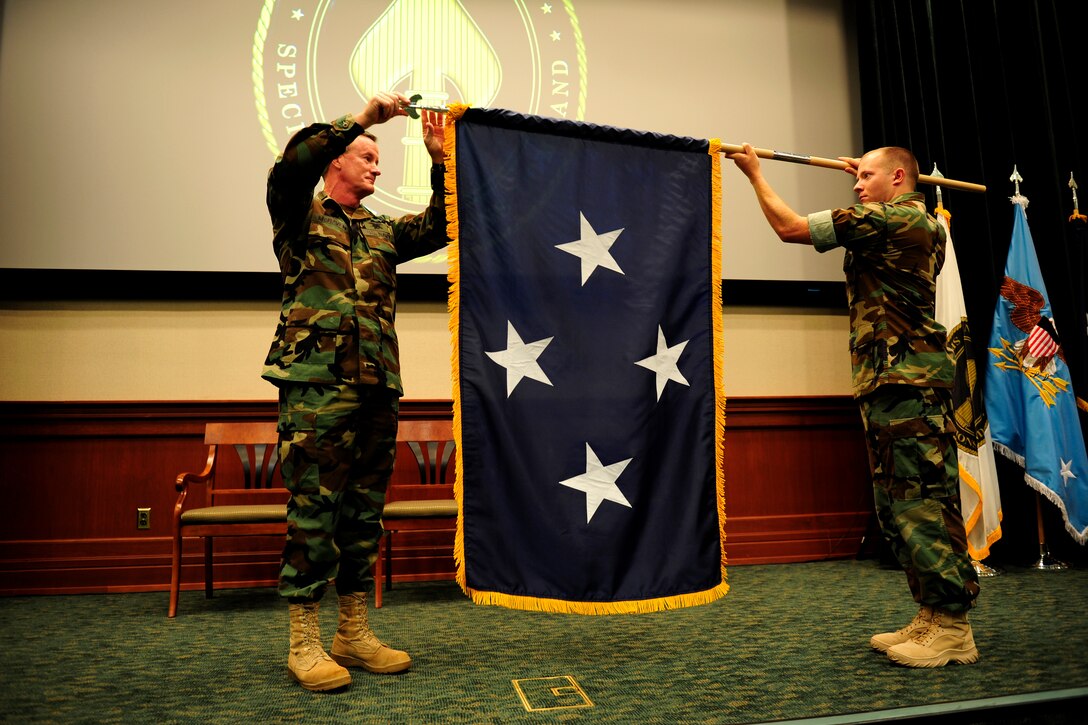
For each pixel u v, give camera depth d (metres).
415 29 4.23
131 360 3.87
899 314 2.28
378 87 4.16
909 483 2.21
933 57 4.46
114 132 3.92
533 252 2.27
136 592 3.69
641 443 2.24
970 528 3.81
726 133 4.53
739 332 4.45
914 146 4.43
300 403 2.05
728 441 4.29
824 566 4.09
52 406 3.70
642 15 4.50
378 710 1.81
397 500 3.88
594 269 2.30
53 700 1.91
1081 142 4.31
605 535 2.16
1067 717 1.81
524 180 2.31
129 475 3.79
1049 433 3.87
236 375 3.95
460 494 2.11
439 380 4.11
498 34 4.32
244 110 4.04
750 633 2.59
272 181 2.05
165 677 2.12
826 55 4.74
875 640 2.31
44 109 3.88
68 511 3.72
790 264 4.52
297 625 2.04
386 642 2.53
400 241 2.40
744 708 1.80
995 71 4.43
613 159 2.40
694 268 2.40
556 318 2.25
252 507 3.26
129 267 3.87
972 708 1.74
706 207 2.45
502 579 2.10
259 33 4.08
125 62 3.96
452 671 2.15
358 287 2.16
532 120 2.33
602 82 4.41
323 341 2.06
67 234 3.83
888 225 2.26
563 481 2.17
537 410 2.19
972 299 4.28
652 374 2.29
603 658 2.29
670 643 2.46
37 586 3.63
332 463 2.04
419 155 4.15
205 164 3.98
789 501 4.34
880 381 2.25
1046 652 2.28
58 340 3.82
